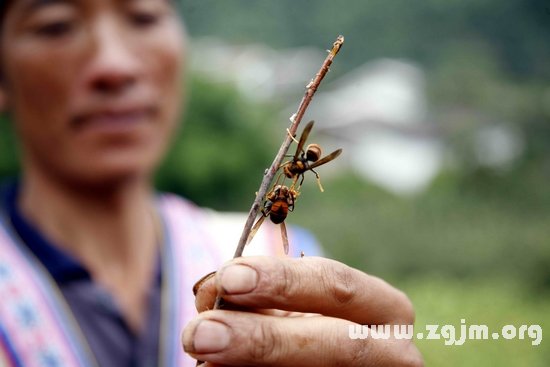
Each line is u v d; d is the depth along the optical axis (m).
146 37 0.51
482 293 2.27
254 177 3.66
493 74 6.76
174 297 0.52
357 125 7.38
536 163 4.13
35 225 0.51
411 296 2.26
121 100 0.50
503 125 4.89
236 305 0.32
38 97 0.49
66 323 0.49
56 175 0.51
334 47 0.30
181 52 0.55
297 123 0.30
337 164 6.52
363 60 8.59
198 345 0.30
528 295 2.41
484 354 1.48
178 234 0.55
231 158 3.52
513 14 7.77
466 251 2.72
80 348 0.48
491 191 3.79
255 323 0.31
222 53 7.41
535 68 7.39
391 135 7.33
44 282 0.49
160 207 0.57
